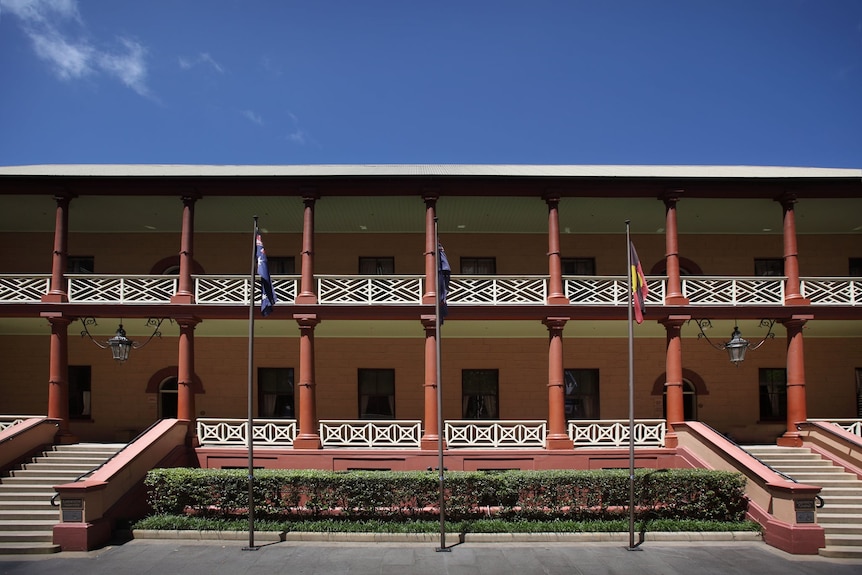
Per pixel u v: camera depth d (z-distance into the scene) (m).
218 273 21.42
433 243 17.33
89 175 16.88
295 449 16.50
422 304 17.27
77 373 20.92
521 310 17.33
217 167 20.53
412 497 13.77
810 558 11.84
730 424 21.06
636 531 13.09
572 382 21.20
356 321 18.06
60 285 17.17
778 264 22.02
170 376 20.83
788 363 17.64
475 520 13.62
